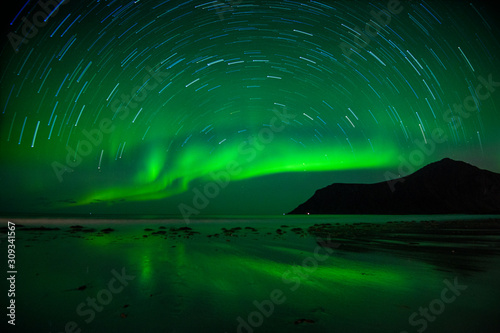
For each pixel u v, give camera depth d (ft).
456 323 9.05
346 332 8.42
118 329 8.61
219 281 14.02
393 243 28.50
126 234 37.55
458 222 68.90
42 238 30.81
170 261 18.83
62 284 13.29
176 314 9.77
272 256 21.01
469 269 16.65
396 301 11.12
